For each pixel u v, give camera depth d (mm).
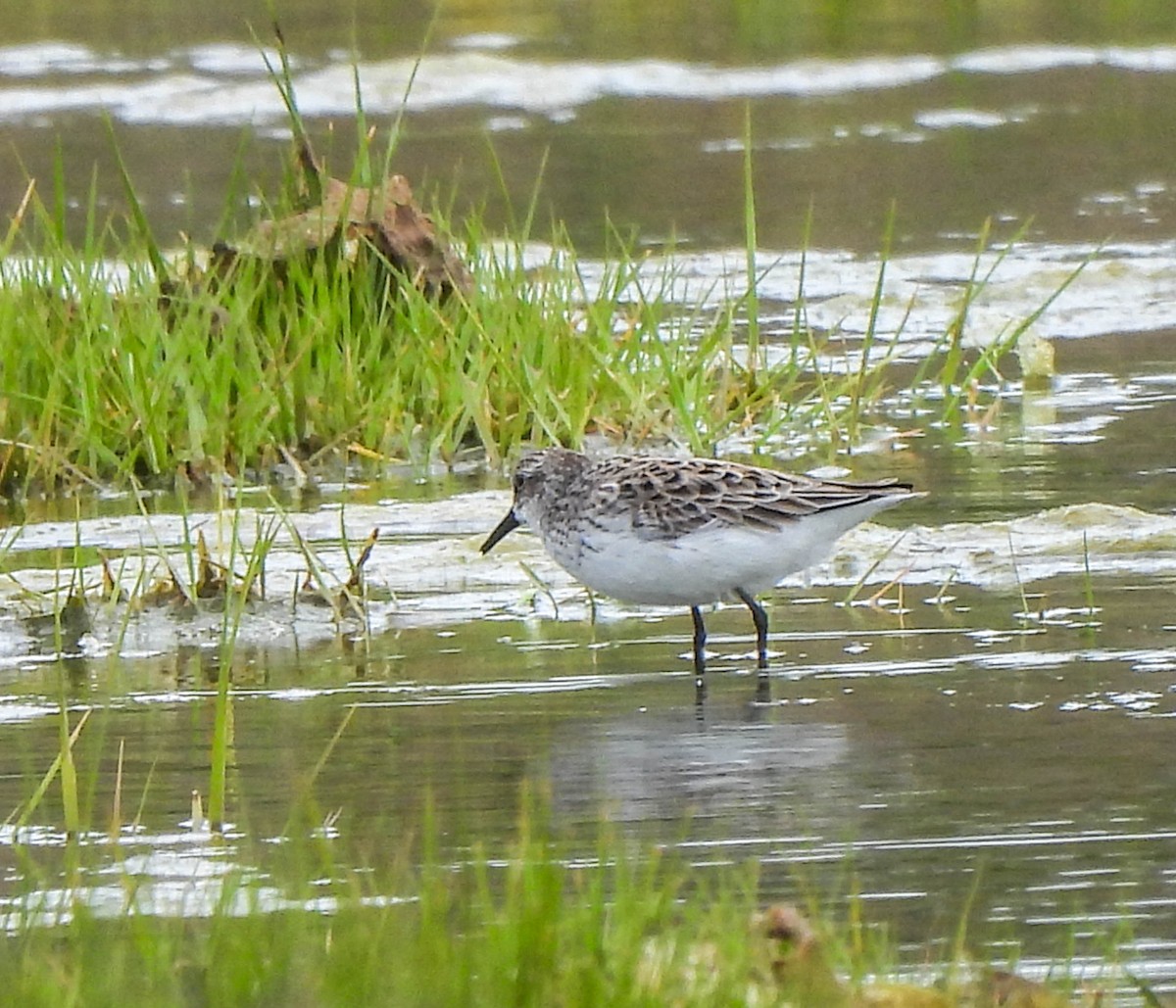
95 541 13625
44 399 15523
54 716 10656
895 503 11359
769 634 11711
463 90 30766
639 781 9469
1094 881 8305
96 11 37625
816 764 9633
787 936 7418
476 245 17156
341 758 9875
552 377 15961
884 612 11969
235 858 8680
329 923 7664
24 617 12227
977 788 9281
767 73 31922
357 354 16031
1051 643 11297
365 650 11648
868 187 24781
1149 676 10711
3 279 16328
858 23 35844
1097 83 30844
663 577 11242
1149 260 21031
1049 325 19234
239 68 31875
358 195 17141
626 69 32000
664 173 25531
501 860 8547
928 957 7648
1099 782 9312
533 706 10578
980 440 15539
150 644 11930
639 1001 6602
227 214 17125
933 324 19156
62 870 8594
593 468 11539
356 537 13633
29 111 29609
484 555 13250
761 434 15703
